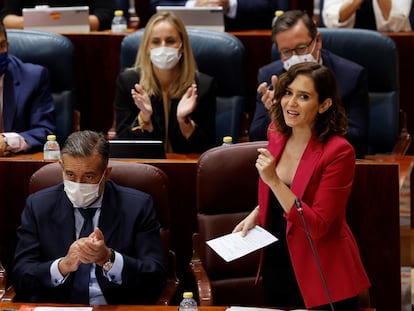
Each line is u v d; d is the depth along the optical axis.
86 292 11.57
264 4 19.94
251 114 18.58
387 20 18.56
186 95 15.62
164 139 16.05
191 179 13.23
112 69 18.75
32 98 16.53
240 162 12.22
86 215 11.78
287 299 11.45
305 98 10.60
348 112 15.62
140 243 11.73
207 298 11.83
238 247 10.69
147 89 15.96
